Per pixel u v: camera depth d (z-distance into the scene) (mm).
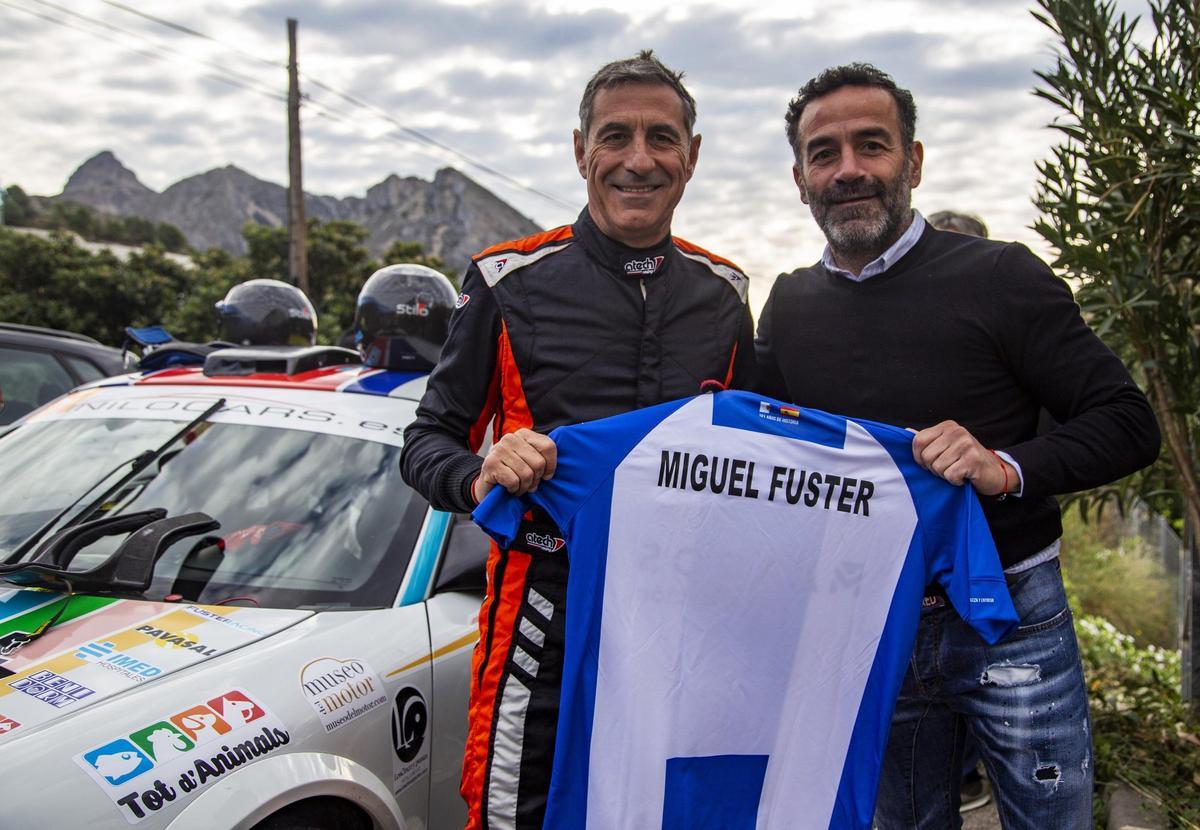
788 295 2816
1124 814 3711
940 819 2828
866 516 2268
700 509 2264
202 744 2203
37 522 2980
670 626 2264
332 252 25250
